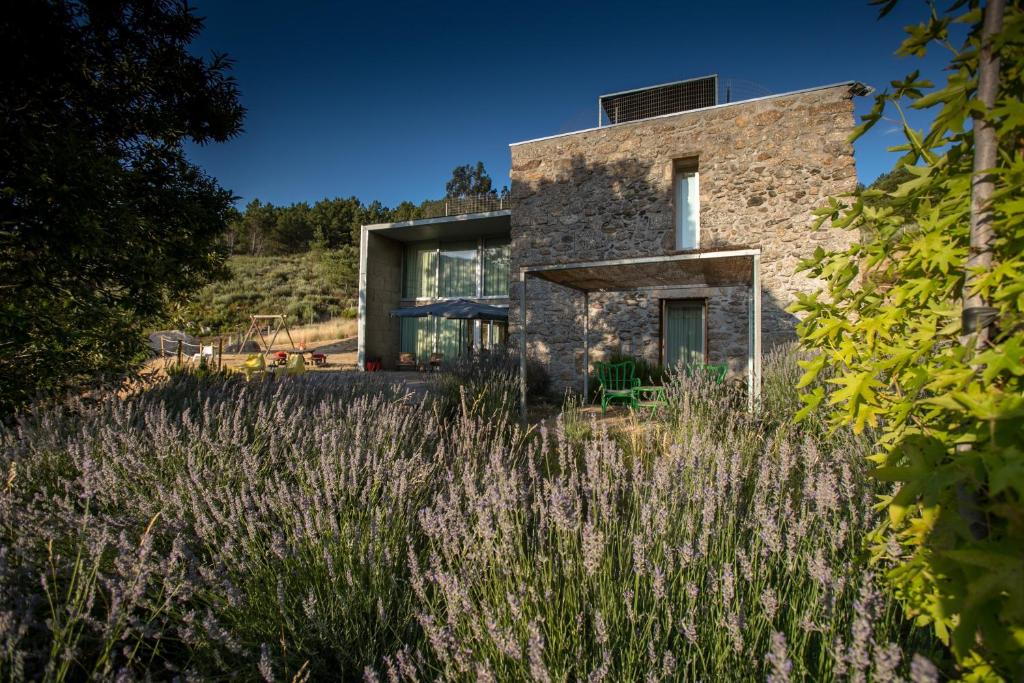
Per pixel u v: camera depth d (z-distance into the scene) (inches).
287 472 118.8
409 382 346.9
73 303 184.4
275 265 1614.2
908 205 53.8
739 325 346.3
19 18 193.2
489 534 74.9
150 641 71.8
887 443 54.6
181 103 269.0
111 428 124.2
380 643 71.6
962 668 43.8
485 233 669.9
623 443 159.9
